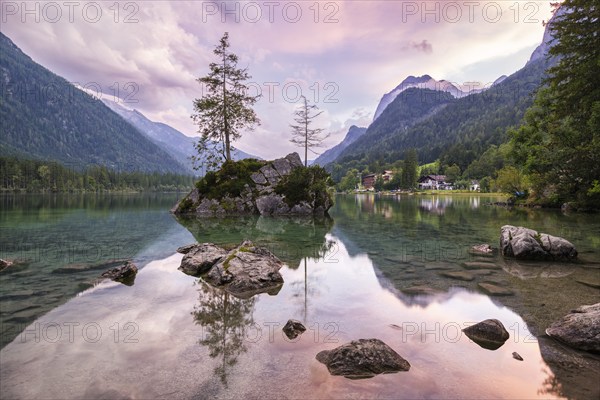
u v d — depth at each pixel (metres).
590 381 4.32
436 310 7.11
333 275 10.23
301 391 4.05
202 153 40.97
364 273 10.46
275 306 7.36
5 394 3.97
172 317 6.62
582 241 15.70
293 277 10.01
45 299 7.69
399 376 4.41
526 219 27.27
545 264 11.45
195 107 39.72
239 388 4.11
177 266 11.30
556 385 4.23
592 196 32.28
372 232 20.55
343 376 4.39
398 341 5.54
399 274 10.30
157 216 32.50
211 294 8.23
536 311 7.00
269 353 5.07
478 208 45.09
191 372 4.48
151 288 8.68
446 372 4.54
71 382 4.23
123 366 4.63
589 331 5.30
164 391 4.04
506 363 4.80
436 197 95.88
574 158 31.95
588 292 8.28
